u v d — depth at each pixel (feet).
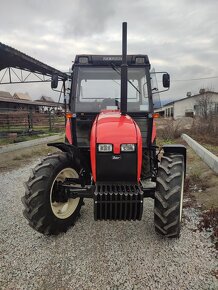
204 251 9.30
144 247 9.70
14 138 41.98
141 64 13.05
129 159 9.41
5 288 7.77
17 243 10.11
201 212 12.56
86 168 11.96
